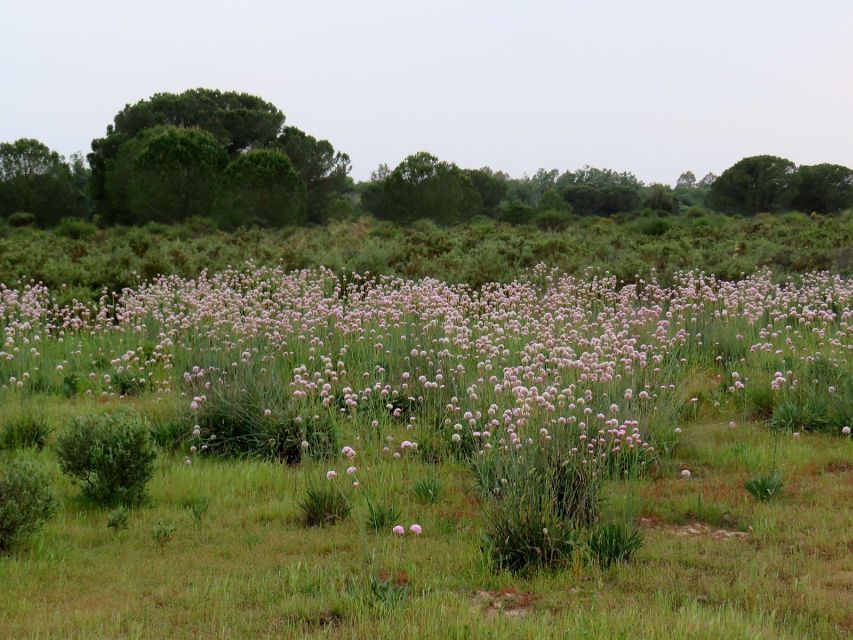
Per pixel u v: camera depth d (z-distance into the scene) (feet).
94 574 17.70
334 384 31.96
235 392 29.30
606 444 24.30
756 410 31.83
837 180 204.13
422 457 26.94
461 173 175.73
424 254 73.46
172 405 30.99
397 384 31.86
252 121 189.57
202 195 139.95
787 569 17.63
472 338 37.78
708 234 99.45
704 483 24.02
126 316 42.80
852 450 26.61
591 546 18.48
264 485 24.52
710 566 18.12
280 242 93.35
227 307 44.78
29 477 19.70
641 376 30.45
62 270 60.95
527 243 77.92
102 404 33.40
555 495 19.93
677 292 49.11
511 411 23.04
